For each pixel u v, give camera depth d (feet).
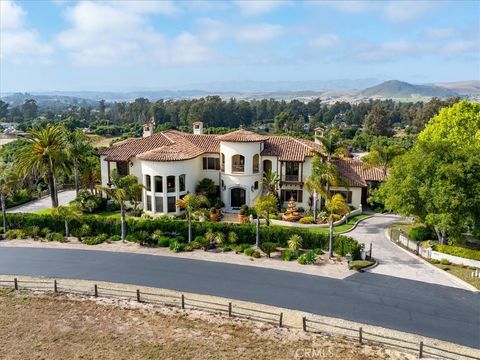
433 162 116.88
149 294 92.84
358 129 559.79
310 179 145.69
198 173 173.68
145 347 75.87
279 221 153.28
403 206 119.65
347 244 119.03
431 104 465.47
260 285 101.76
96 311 89.04
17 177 157.38
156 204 161.79
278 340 77.71
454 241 118.01
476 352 73.67
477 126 155.12
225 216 160.66
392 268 112.27
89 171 182.19
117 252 126.31
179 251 126.62
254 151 165.68
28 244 134.31
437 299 94.02
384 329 81.25
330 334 79.61
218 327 82.43
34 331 81.30
